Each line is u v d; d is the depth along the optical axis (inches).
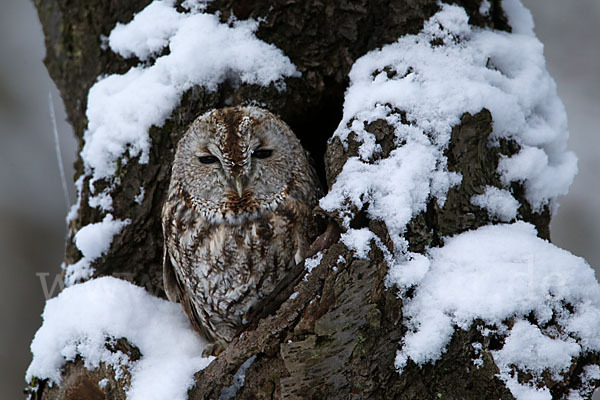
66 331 325.1
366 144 292.8
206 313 348.8
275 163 328.2
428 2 322.7
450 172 294.0
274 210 329.4
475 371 265.1
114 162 351.3
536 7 657.0
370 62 321.7
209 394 287.7
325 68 340.8
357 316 271.4
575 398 260.5
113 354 314.3
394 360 270.5
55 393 329.7
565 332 265.1
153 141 346.6
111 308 323.9
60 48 400.2
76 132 404.2
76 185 375.6
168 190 349.7
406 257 277.9
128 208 352.5
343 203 281.7
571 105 654.5
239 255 330.3
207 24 341.4
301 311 276.2
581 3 648.4
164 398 287.6
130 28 355.6
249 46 339.9
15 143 685.3
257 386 286.0
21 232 667.4
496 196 301.0
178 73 339.3
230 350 286.8
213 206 329.7
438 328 267.3
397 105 297.6
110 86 357.1
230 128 316.2
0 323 637.9
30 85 692.1
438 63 309.3
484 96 299.7
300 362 272.1
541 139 316.5
